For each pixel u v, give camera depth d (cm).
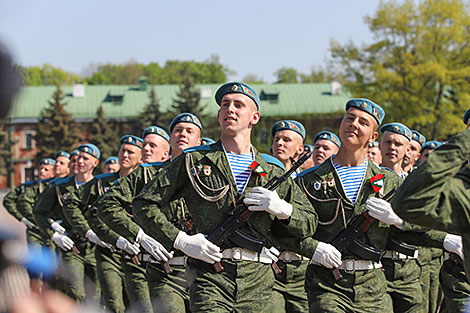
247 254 635
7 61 177
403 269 821
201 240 623
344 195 710
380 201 684
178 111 5806
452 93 4100
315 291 698
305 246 662
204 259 621
